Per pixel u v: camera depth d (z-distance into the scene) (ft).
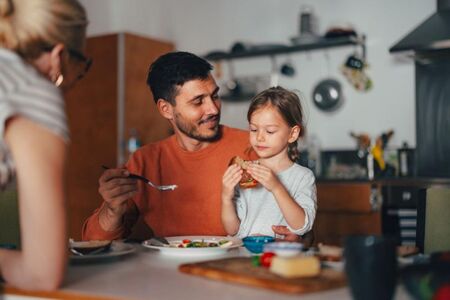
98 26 17.16
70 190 15.48
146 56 15.51
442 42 11.79
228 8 15.97
